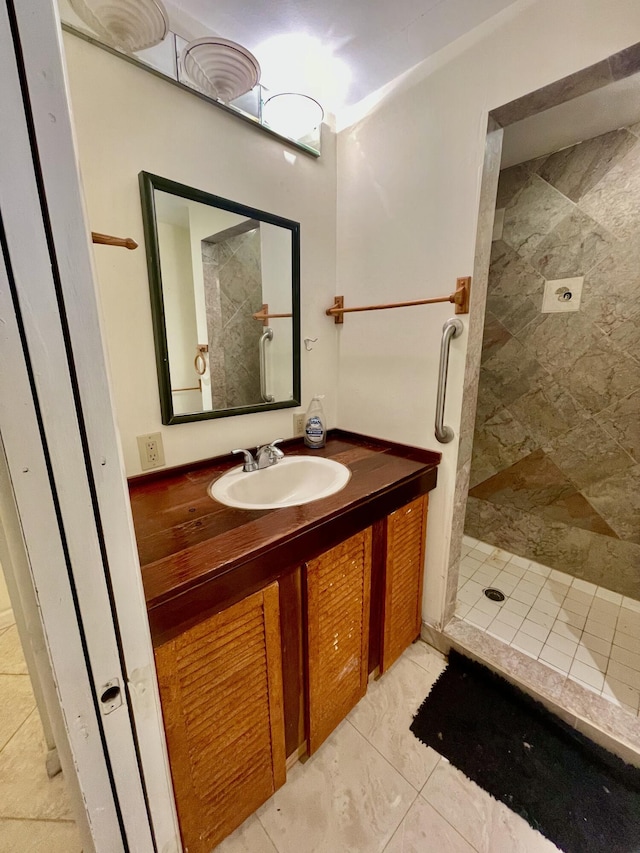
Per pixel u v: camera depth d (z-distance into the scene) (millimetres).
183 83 1077
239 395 1397
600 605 1801
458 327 1283
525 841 968
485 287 1305
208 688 806
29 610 473
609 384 1748
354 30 1146
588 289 1731
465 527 2416
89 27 903
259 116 1282
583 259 1723
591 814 1020
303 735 1127
